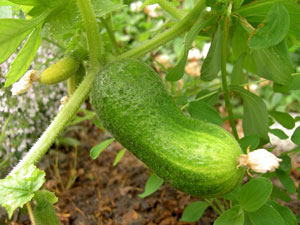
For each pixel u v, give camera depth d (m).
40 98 0.52
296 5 0.25
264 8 0.27
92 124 0.65
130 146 0.25
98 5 0.28
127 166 0.54
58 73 0.28
